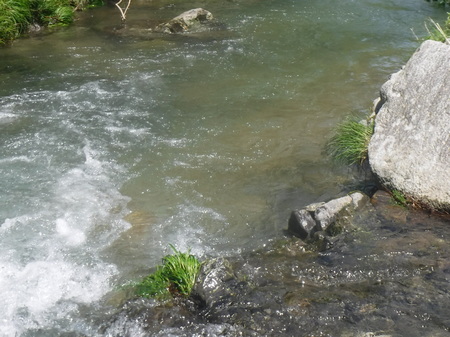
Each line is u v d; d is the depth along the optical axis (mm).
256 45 12883
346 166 8086
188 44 12906
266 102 10188
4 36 12898
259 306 5465
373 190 7379
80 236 6766
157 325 5398
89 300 5816
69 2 15172
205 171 8094
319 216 6637
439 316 5199
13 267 6227
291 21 14578
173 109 9906
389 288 5602
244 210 7258
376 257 6051
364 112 9703
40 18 13938
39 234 6777
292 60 12086
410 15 15188
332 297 5535
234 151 8609
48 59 12031
